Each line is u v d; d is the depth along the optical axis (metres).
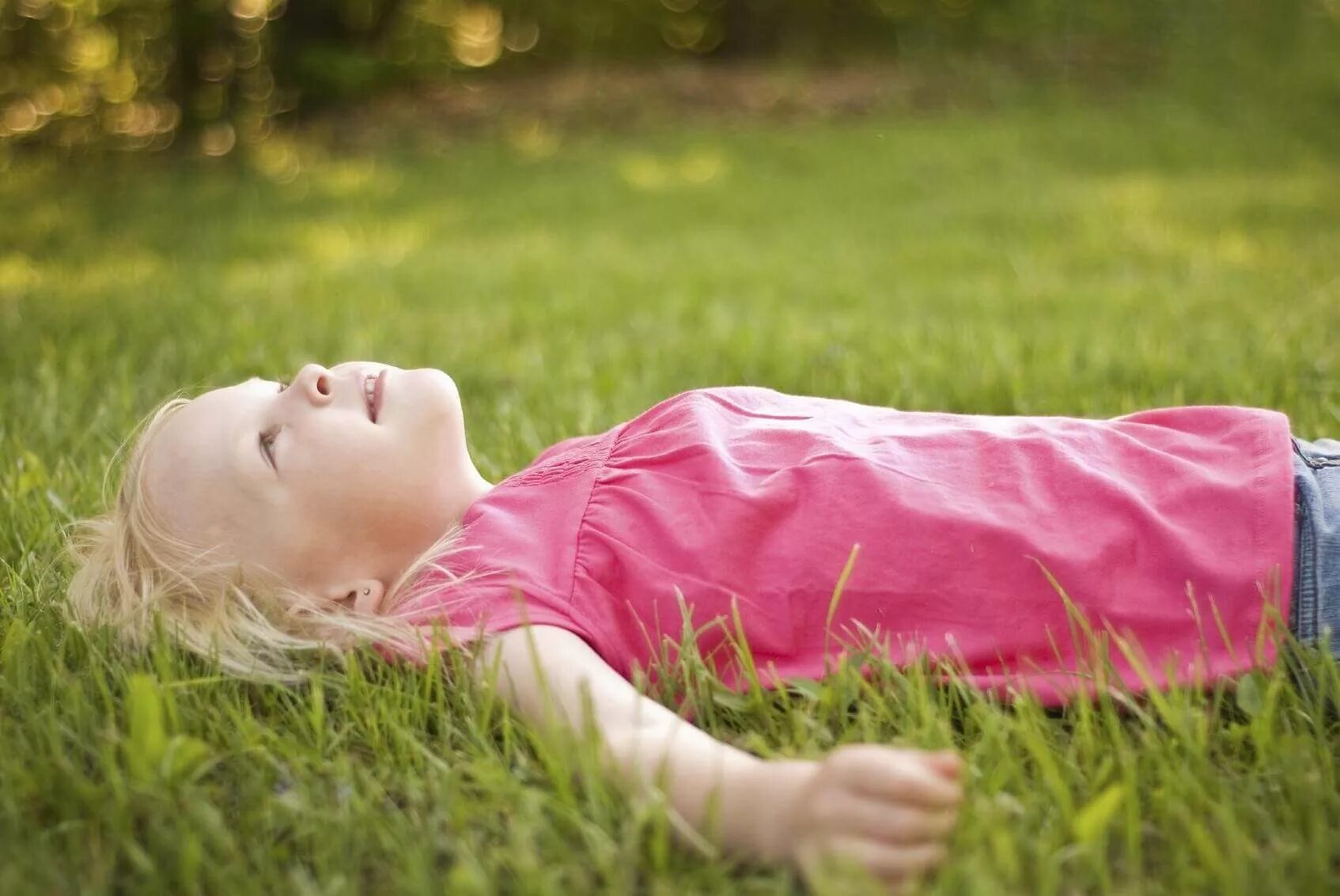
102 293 5.20
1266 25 12.21
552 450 1.97
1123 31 12.63
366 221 8.34
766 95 12.18
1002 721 1.42
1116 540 1.60
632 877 1.20
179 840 1.26
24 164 11.73
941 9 14.18
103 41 12.36
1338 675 1.47
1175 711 1.37
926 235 6.61
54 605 1.81
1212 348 3.32
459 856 1.23
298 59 12.91
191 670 1.65
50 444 2.75
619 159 10.45
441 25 13.89
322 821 1.29
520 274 5.71
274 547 1.71
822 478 1.68
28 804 1.35
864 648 1.58
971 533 1.61
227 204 9.21
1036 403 2.94
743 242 6.82
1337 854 1.22
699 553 1.64
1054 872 1.14
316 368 1.78
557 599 1.59
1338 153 8.54
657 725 1.37
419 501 1.77
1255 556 1.57
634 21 14.84
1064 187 7.95
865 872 1.11
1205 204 6.73
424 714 1.52
